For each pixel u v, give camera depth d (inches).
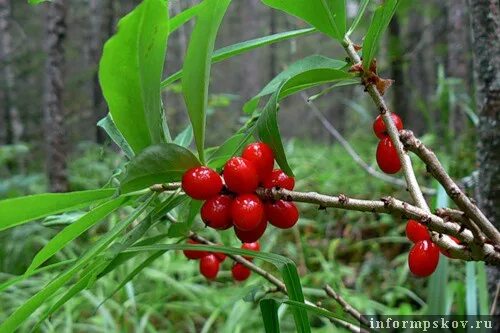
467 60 221.9
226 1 30.8
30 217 31.3
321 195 33.8
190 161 33.8
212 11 30.9
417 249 34.7
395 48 211.3
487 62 70.3
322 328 119.3
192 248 39.4
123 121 33.1
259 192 34.4
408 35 272.7
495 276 78.5
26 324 127.7
